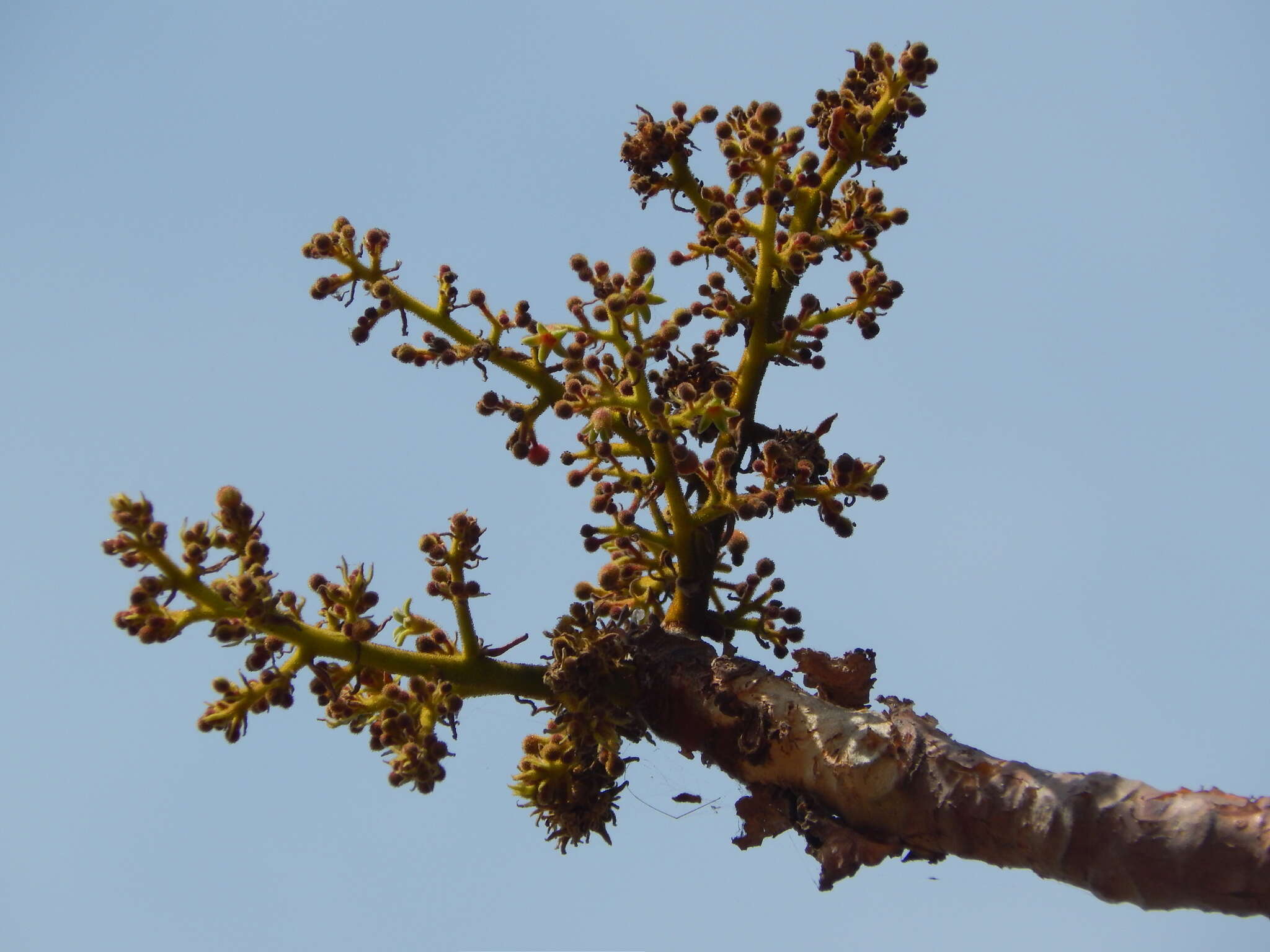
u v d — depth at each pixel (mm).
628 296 5559
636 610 6148
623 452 6016
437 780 5363
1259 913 3887
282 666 5320
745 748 5258
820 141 6492
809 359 6152
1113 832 4121
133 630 5020
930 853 4730
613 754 5613
